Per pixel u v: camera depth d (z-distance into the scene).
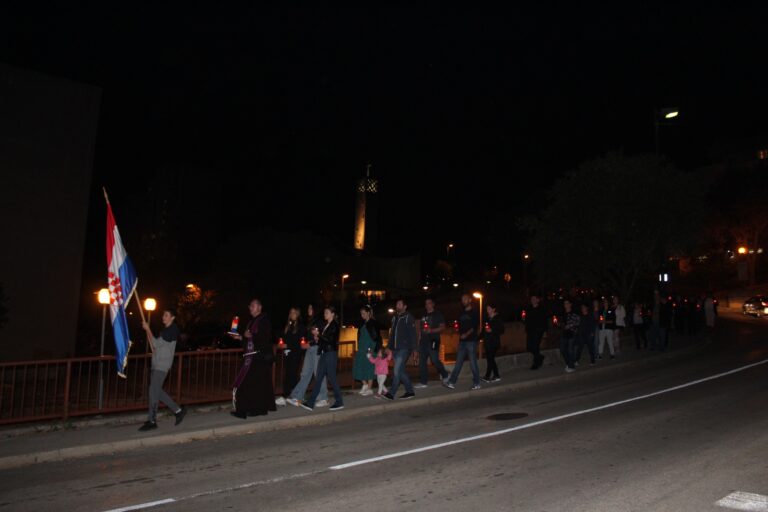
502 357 16.62
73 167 18.73
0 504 6.54
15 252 17.38
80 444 8.94
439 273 82.50
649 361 19.08
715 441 8.50
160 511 6.18
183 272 32.28
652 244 24.48
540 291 30.00
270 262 40.72
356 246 79.00
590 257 25.16
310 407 11.50
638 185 24.25
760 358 18.75
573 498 6.24
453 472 7.38
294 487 6.92
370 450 8.72
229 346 25.31
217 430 9.99
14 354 17.17
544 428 9.84
